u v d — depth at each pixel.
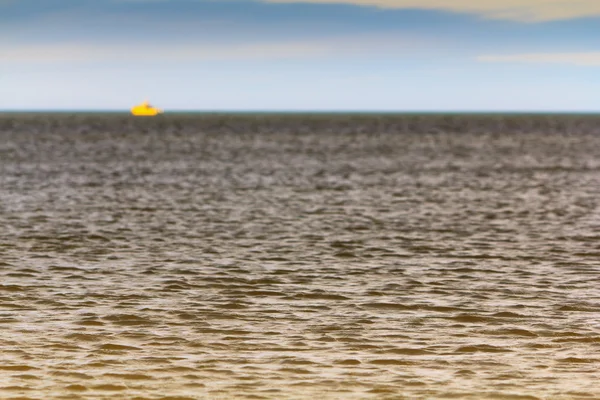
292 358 39.34
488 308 50.06
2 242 73.75
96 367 37.53
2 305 49.72
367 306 50.59
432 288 55.94
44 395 33.66
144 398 33.53
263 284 56.91
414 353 40.41
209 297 52.66
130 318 46.91
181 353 40.06
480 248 72.88
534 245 74.56
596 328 45.34
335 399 33.53
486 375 36.81
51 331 43.84
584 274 61.06
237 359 39.09
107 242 74.94
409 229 84.75
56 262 64.56
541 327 45.59
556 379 36.22
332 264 64.88
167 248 72.00
